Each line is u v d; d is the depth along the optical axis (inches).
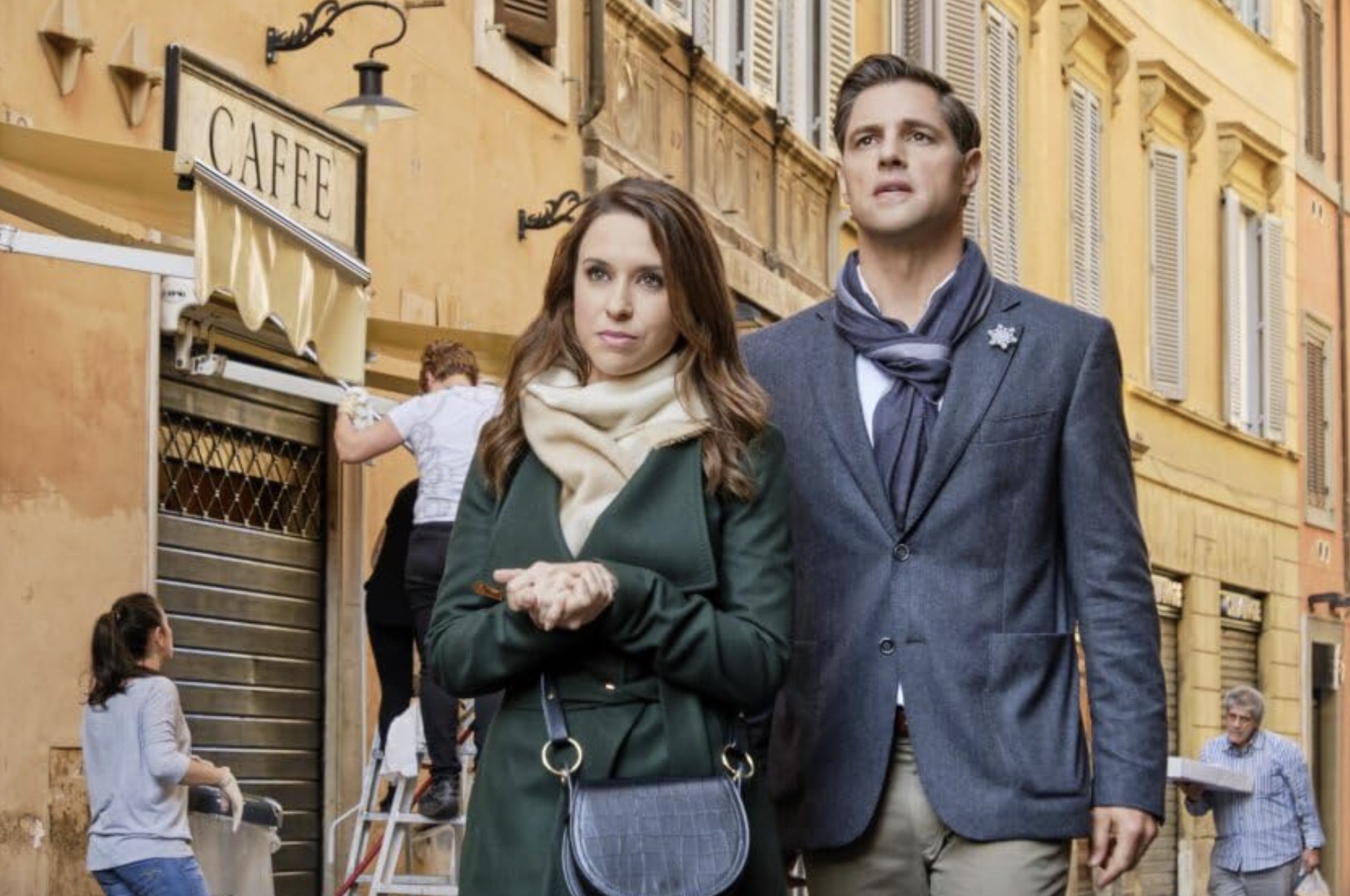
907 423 227.0
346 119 578.2
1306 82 1620.3
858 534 225.3
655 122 793.6
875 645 222.8
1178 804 1262.3
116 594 474.3
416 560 437.7
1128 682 223.3
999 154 1163.3
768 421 202.2
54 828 457.1
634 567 191.2
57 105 459.2
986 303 230.1
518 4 676.7
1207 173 1439.5
